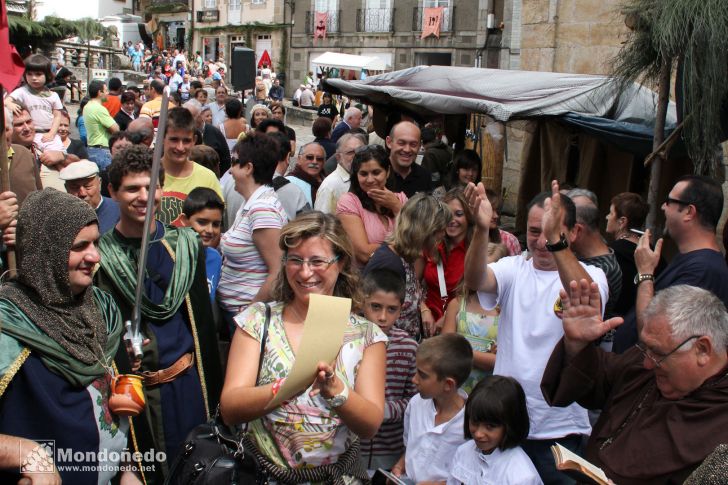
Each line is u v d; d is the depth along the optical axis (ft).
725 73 14.03
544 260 11.04
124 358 9.72
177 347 10.29
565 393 9.16
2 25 10.37
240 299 13.37
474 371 13.08
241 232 13.41
